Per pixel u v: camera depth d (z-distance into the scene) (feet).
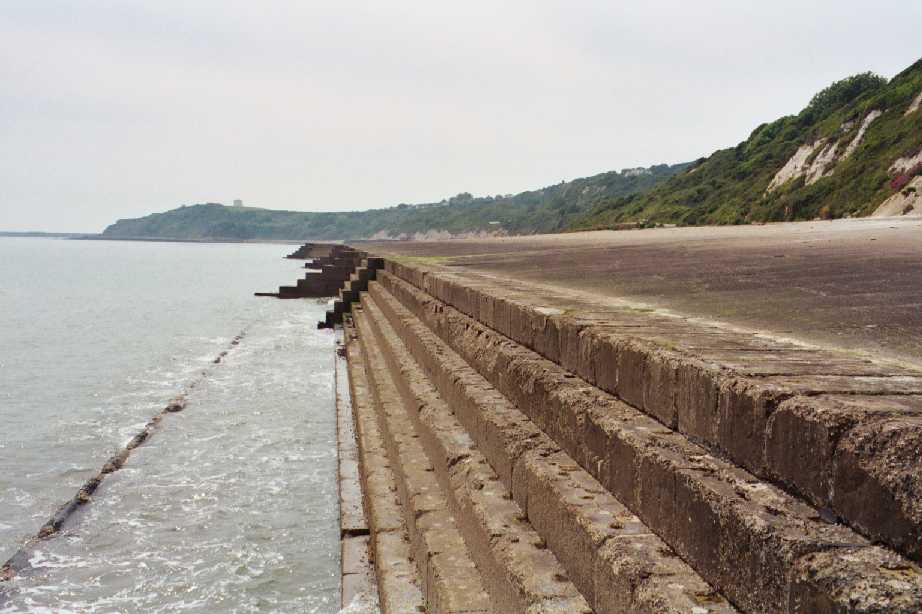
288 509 35.81
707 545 10.20
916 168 150.10
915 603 6.71
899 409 8.60
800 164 216.33
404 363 38.86
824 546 8.00
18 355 88.07
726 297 28.63
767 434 10.09
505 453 18.48
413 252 122.62
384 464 31.76
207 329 113.29
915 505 7.42
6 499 38.47
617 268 50.57
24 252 652.48
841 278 33.30
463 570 17.46
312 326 113.80
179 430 51.06
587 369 17.39
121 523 34.55
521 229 621.72
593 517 12.89
